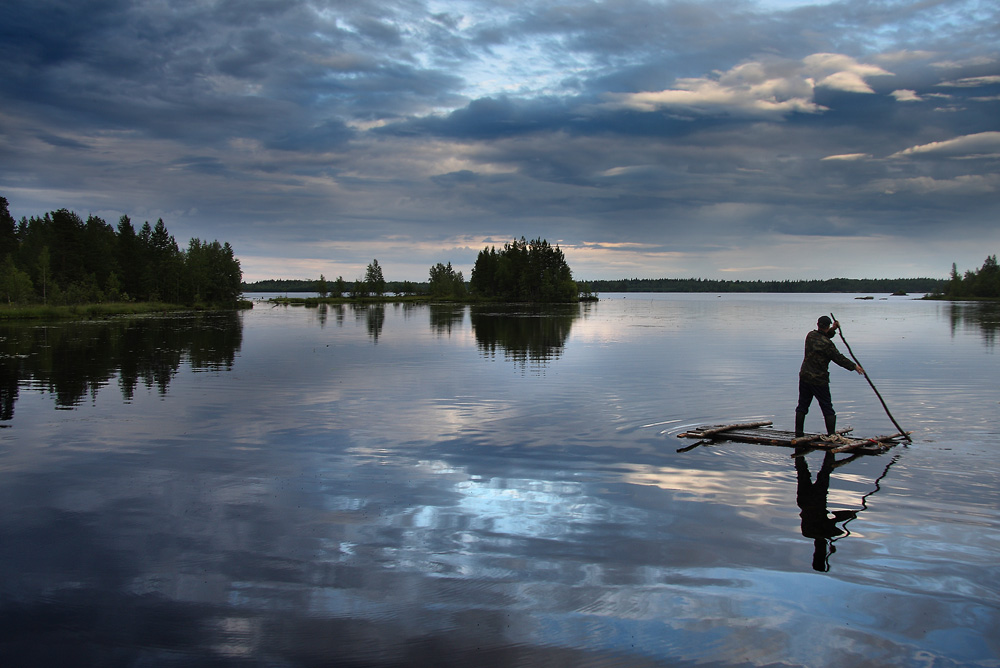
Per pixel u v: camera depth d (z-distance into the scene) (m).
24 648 5.02
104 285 99.19
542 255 163.88
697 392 18.02
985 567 6.34
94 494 8.77
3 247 103.75
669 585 6.00
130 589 5.98
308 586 6.02
